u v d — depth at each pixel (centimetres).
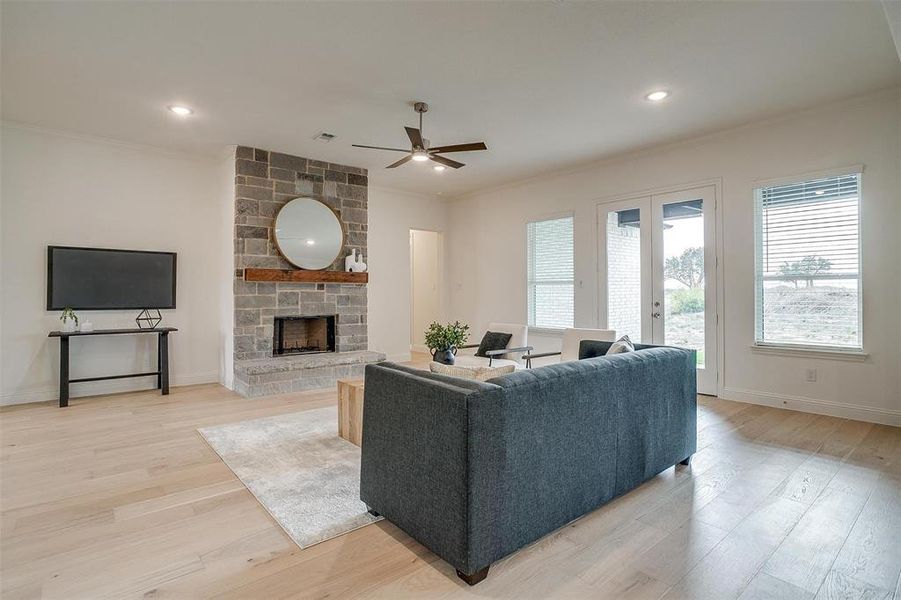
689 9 264
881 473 281
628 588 175
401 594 172
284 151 530
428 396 190
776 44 303
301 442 343
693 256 491
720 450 323
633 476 250
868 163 384
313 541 208
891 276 376
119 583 178
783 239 434
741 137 454
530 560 193
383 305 718
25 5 256
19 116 423
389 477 213
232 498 252
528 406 194
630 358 253
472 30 285
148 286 512
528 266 659
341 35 290
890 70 339
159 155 522
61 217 467
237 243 509
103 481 273
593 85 362
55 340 465
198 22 275
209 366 558
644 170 529
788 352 429
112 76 344
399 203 734
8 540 209
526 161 564
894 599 168
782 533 213
